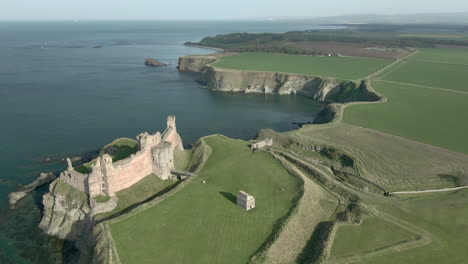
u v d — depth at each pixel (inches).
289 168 3171.8
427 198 2832.2
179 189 2815.0
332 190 2933.1
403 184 3093.0
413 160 3474.4
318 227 2449.6
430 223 2422.5
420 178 3154.5
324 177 3097.9
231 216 2460.6
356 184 3193.9
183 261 2030.0
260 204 2620.6
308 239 2325.3
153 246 2146.9
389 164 3403.1
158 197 2684.5
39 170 3535.9
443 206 2667.3
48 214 2704.2
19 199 3004.4
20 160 3750.0
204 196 2721.5
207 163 3339.1
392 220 2455.7
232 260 2041.1
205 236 2245.3
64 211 2650.1
